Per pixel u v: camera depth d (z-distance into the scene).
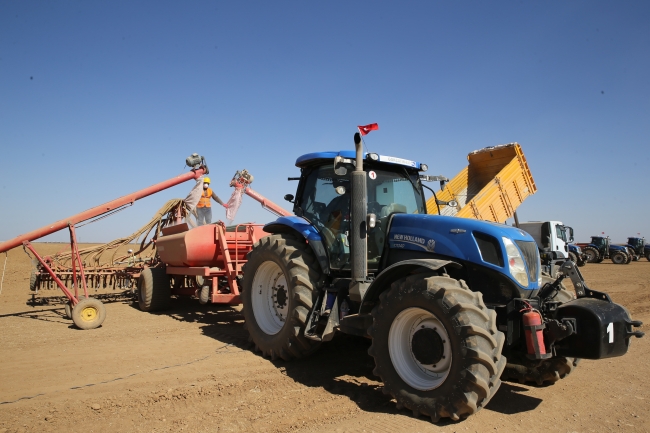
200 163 10.08
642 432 3.64
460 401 3.56
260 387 4.61
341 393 4.48
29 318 8.60
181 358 5.64
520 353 4.31
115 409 3.97
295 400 4.25
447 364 3.84
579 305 3.80
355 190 4.63
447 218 4.64
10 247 7.80
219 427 3.61
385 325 4.18
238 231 8.79
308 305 5.24
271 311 6.09
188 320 8.35
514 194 10.19
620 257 27.27
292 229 6.07
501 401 4.36
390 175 5.60
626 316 3.84
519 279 4.12
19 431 3.51
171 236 8.87
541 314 4.12
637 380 5.04
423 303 3.90
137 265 10.50
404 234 4.88
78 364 5.34
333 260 5.41
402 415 3.92
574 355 3.81
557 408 4.17
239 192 10.38
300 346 5.34
